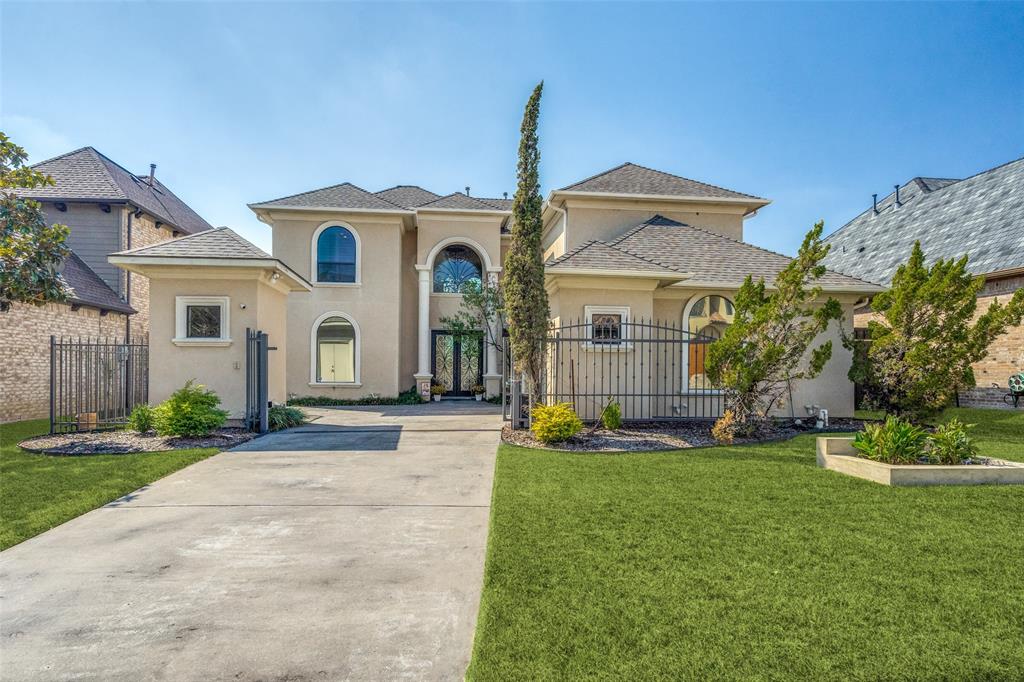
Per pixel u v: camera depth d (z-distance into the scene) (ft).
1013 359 56.65
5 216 35.76
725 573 13.66
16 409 48.91
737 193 61.72
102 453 30.63
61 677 9.72
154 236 70.95
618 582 13.10
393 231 67.87
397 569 14.61
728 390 37.22
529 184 37.01
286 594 13.08
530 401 37.09
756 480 23.89
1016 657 9.97
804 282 38.27
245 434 36.99
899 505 19.97
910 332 39.24
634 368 42.39
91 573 14.37
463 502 21.27
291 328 65.92
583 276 41.11
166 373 39.81
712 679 9.18
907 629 10.94
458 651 10.58
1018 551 15.35
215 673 9.83
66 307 54.85
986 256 59.57
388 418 48.88
